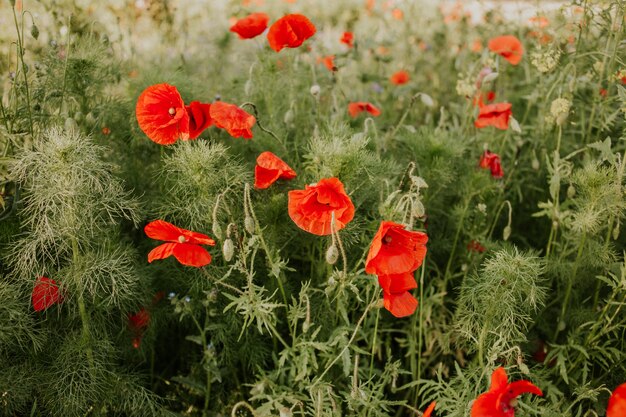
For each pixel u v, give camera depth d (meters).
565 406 1.02
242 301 0.96
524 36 1.57
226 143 1.16
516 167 1.30
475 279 1.02
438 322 1.14
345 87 1.53
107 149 1.11
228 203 1.04
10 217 1.04
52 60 1.11
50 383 0.99
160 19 1.49
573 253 1.16
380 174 1.09
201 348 1.14
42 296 0.97
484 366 0.99
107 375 1.03
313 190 0.92
